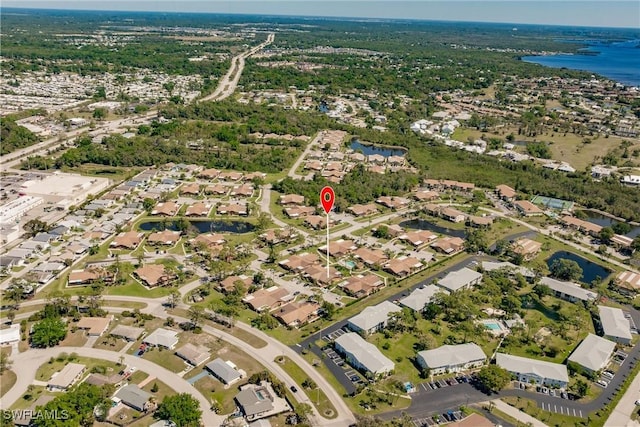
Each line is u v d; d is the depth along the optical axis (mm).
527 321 183375
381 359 155750
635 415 140125
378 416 137500
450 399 144875
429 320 184125
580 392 146875
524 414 139875
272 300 190875
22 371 151250
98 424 132875
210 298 195125
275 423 134500
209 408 138625
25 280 199750
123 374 149875
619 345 171625
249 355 161875
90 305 185500
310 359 160750
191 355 158625
